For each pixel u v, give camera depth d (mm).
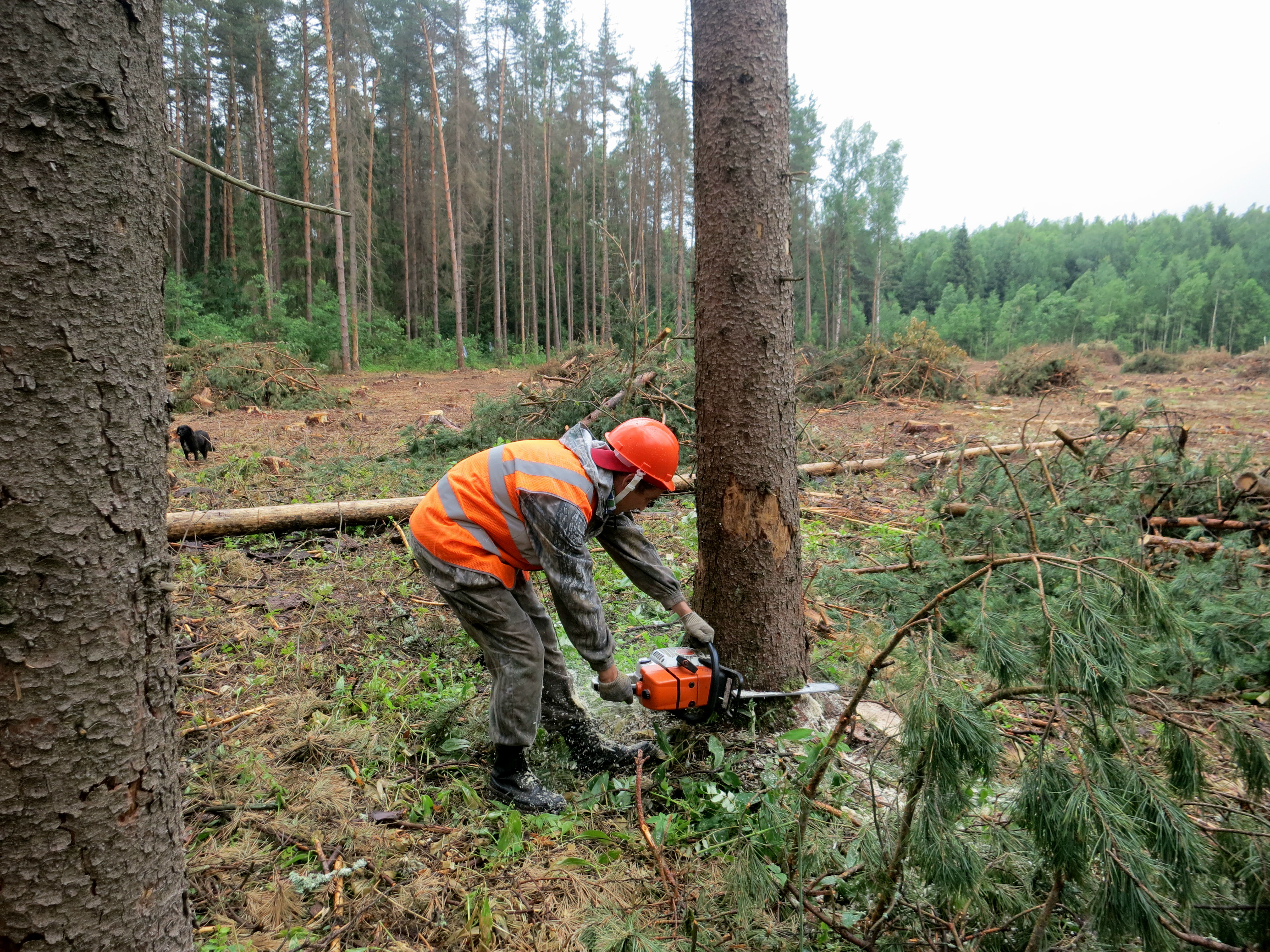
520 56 36906
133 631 1225
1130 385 17297
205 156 32594
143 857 1271
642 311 6488
